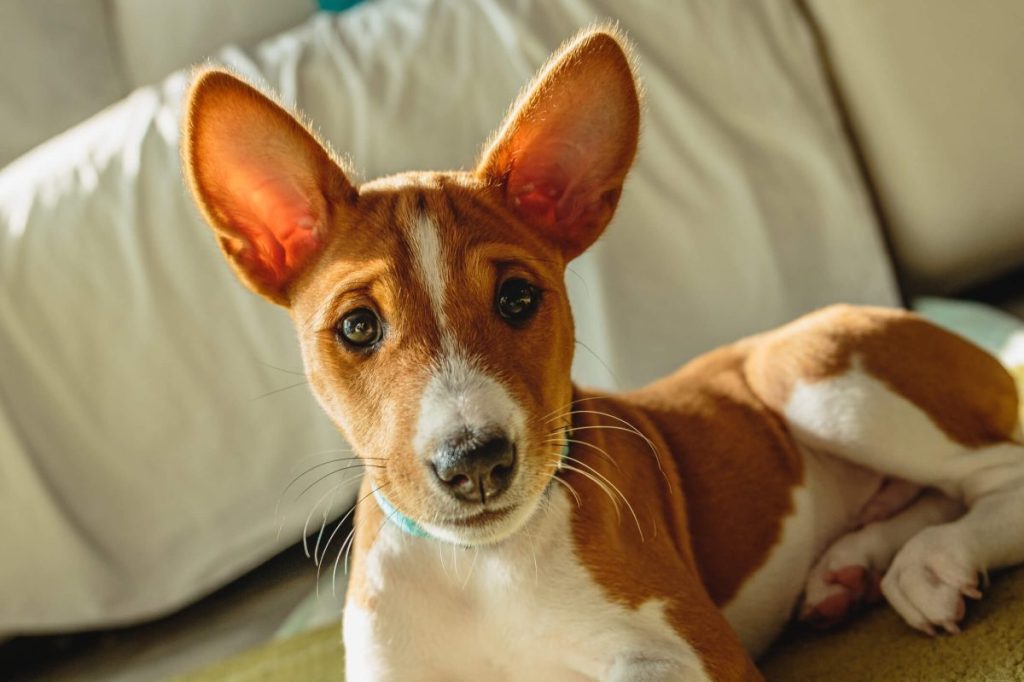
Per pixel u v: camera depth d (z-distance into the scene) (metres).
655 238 0.80
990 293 0.87
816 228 0.81
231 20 1.01
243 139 0.51
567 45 0.52
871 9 0.80
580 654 0.49
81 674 0.78
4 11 1.00
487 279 0.48
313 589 0.78
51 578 0.77
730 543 0.57
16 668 0.81
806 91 0.81
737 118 0.81
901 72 0.81
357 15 0.85
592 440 0.52
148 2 1.03
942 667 0.48
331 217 0.51
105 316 0.78
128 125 0.81
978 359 0.59
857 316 0.60
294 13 1.01
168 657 0.77
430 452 0.45
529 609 0.49
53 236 0.78
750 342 0.64
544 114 0.52
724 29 0.81
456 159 0.81
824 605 0.56
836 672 0.51
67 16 1.02
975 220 0.83
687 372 0.63
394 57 0.81
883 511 0.60
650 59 0.80
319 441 0.79
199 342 0.79
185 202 0.78
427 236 0.49
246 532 0.79
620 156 0.53
